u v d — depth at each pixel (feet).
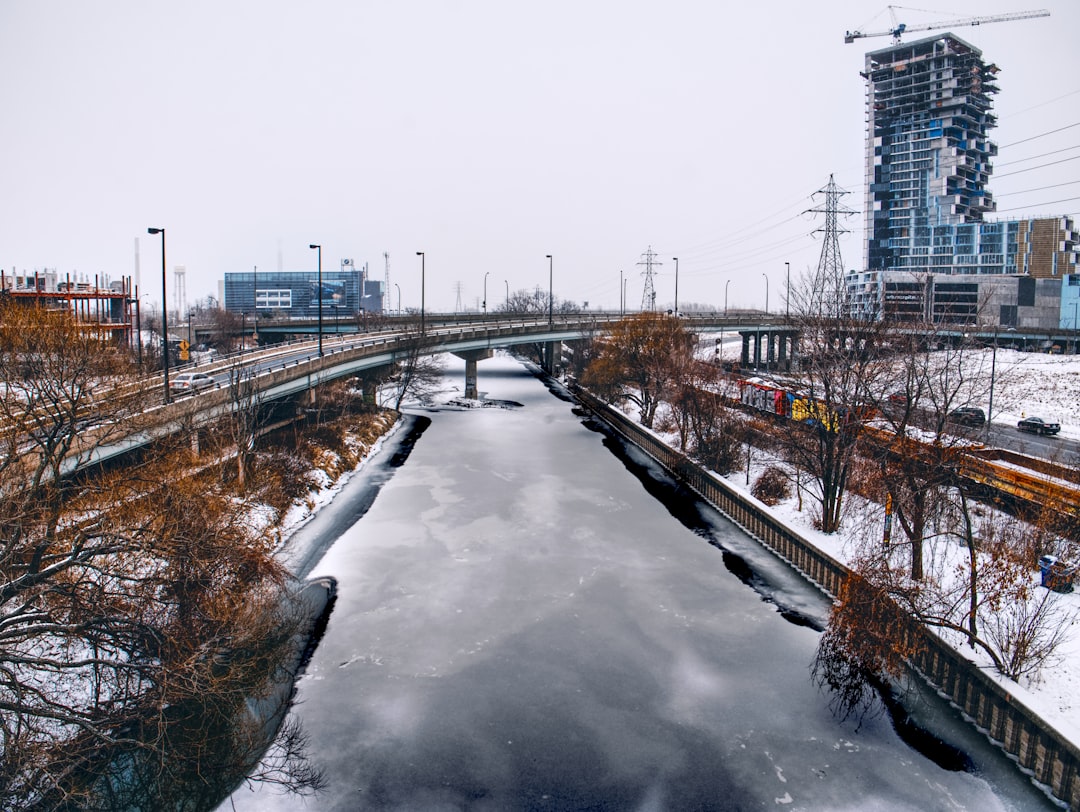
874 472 140.26
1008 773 94.43
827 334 162.50
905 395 158.30
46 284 313.94
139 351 235.61
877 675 114.62
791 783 92.89
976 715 103.86
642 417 287.89
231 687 101.76
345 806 88.84
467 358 384.88
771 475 188.14
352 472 230.07
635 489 215.72
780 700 109.70
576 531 177.58
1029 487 141.69
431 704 107.96
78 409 110.52
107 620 86.53
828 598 142.31
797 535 155.12
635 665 118.52
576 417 337.93
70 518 108.99
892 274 579.48
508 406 368.27
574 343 478.18
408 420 324.19
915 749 99.30
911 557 130.00
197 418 167.32
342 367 264.52
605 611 136.15
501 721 104.32
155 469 122.21
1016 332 443.32
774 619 133.80
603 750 98.63
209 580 104.47
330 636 126.41
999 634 105.29
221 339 446.60
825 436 156.35
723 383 306.35
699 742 100.32
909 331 163.02
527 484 219.00
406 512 190.49
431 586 145.69
